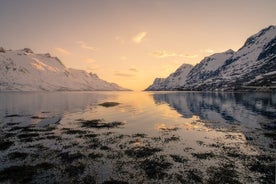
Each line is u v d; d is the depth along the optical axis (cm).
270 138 3909
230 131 4531
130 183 2270
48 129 4806
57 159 2931
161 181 2302
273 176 2367
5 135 4250
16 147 3459
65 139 3944
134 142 3738
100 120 5984
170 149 3344
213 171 2514
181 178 2358
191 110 8331
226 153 3123
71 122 5675
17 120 5994
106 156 3038
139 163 2781
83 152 3209
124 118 6362
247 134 4231
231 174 2425
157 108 9206
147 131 4600
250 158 2905
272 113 6869
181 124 5394
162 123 5544
